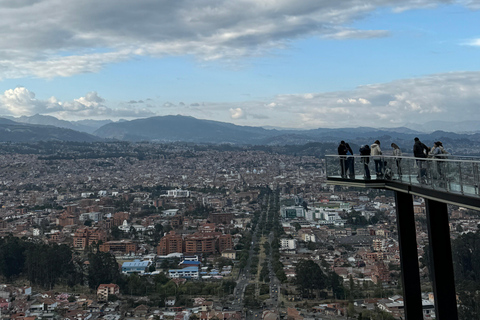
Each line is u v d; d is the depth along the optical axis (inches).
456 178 489.1
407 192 597.3
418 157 596.1
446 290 564.7
